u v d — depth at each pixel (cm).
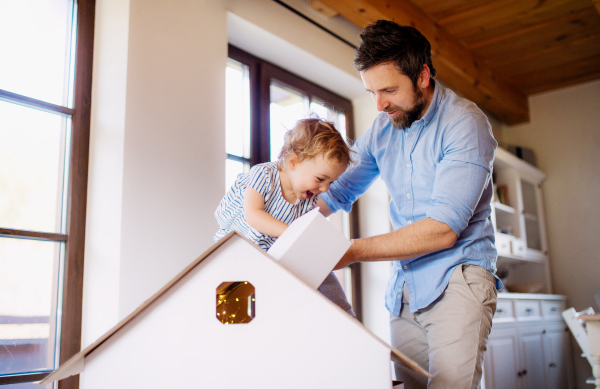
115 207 159
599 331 211
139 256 158
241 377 73
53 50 170
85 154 168
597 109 399
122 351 74
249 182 118
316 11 251
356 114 295
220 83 196
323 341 73
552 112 419
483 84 355
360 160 153
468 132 127
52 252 159
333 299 129
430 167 136
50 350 155
